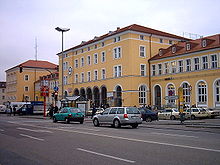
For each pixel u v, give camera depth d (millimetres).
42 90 45125
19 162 8641
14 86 99000
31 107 59531
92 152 9930
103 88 57344
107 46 55938
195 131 18062
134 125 22172
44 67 100438
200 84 42406
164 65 48938
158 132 17359
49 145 11922
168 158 8586
